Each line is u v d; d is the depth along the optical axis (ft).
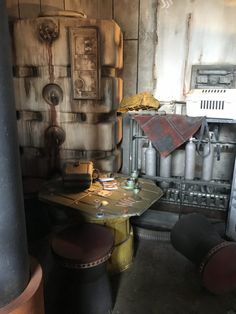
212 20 9.27
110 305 6.47
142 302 6.93
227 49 9.37
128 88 10.66
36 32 8.59
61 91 9.08
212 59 9.57
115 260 7.75
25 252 3.86
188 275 7.91
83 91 8.84
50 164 9.80
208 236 7.54
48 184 8.23
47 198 7.17
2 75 3.18
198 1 9.22
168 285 7.53
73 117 9.33
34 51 8.82
